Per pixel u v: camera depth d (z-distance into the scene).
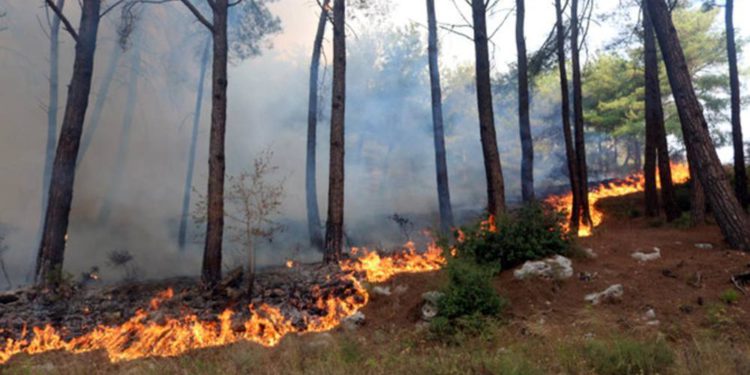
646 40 16.64
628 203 20.62
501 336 6.89
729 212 9.38
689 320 6.85
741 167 14.55
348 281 10.05
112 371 6.73
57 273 10.31
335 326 8.43
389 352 6.58
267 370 6.17
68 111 11.80
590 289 8.12
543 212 9.94
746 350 5.64
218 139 11.02
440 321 7.29
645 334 6.46
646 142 17.53
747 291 7.33
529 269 8.53
